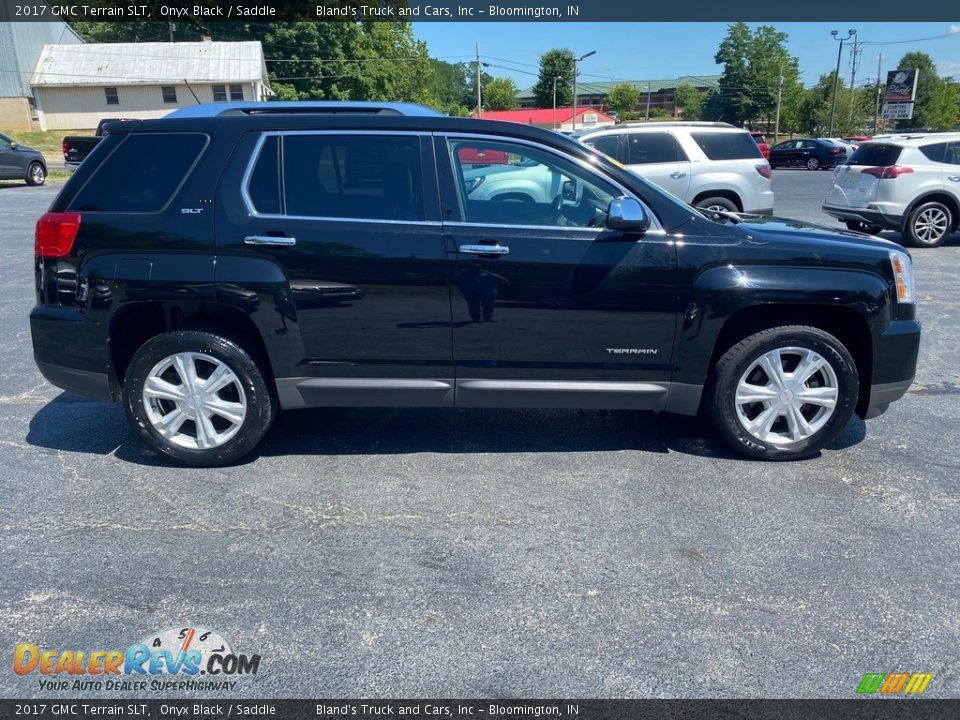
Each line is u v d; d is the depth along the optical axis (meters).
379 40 50.03
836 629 2.90
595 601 3.06
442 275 3.99
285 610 3.00
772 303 4.04
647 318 4.07
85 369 4.13
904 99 47.59
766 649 2.79
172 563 3.31
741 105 80.12
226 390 4.20
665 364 4.16
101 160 4.08
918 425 4.93
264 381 4.15
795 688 2.61
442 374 4.16
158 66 44.12
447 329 4.06
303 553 3.40
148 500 3.88
